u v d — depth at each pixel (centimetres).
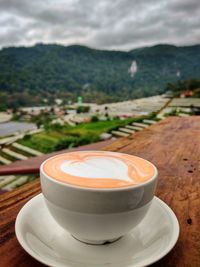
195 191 69
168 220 48
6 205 57
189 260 41
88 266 36
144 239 45
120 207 37
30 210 49
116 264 37
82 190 36
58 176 40
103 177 40
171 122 202
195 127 177
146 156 104
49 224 48
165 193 68
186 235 48
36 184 69
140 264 36
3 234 45
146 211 41
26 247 38
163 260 41
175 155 106
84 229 39
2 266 37
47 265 35
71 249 41
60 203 38
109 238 40
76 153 51
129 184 38
